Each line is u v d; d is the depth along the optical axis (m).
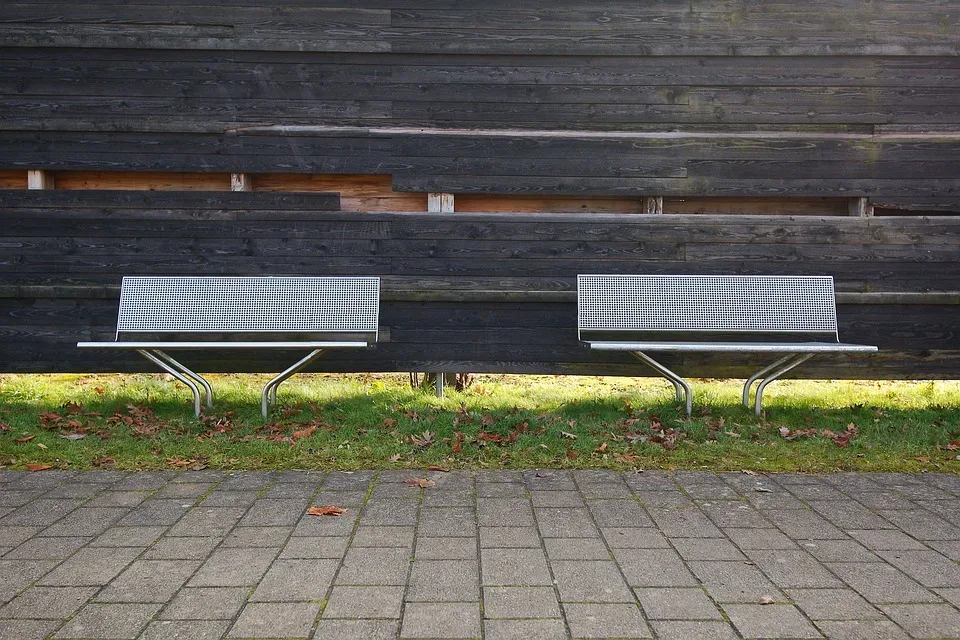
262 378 7.39
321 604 2.55
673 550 3.09
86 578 2.76
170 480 4.02
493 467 4.33
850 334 6.09
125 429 4.93
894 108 6.12
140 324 5.61
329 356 6.06
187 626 2.39
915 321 6.09
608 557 3.00
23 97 5.95
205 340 5.98
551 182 6.10
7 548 3.05
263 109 6.04
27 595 2.61
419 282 6.05
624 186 6.12
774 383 7.39
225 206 6.03
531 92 6.09
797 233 6.10
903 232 6.10
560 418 5.29
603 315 5.80
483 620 2.45
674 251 6.11
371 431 4.94
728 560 2.98
